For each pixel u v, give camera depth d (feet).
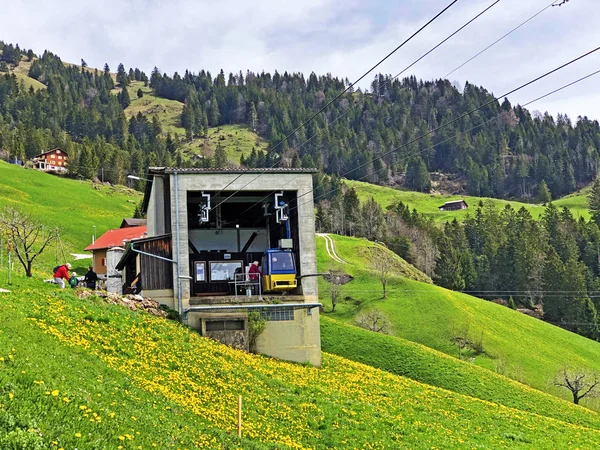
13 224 246.27
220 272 183.52
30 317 102.83
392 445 98.32
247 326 158.71
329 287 411.54
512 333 352.28
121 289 226.99
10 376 59.62
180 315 158.71
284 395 116.26
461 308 371.76
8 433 47.85
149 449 57.06
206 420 84.74
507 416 147.33
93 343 103.55
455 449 102.83
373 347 234.17
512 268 548.31
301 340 165.17
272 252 169.68
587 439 137.28
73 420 54.75
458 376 212.64
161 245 166.20
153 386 91.45
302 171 172.65
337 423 104.58
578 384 263.29
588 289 522.47
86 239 469.16
